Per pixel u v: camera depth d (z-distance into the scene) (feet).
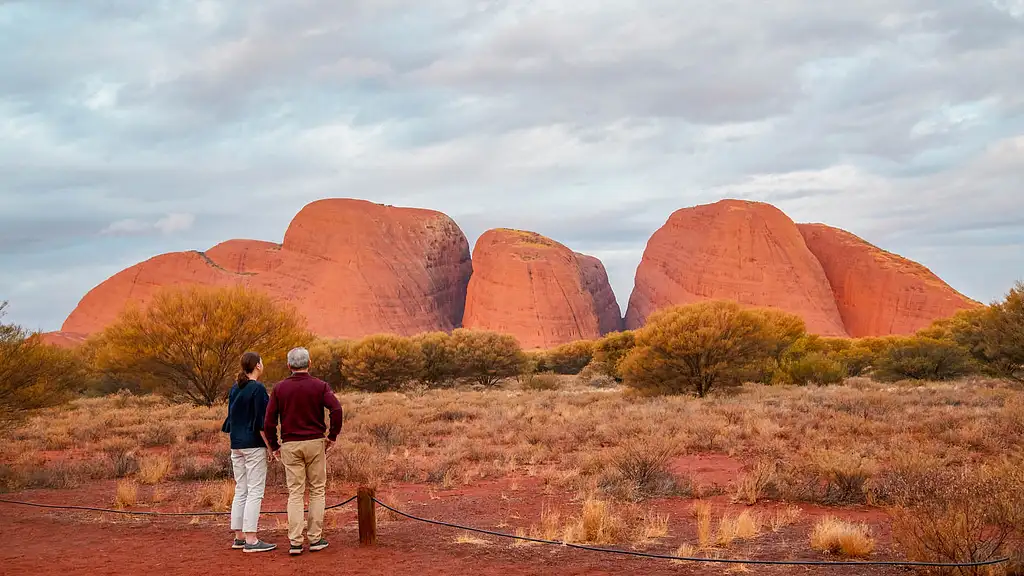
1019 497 23.34
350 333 571.28
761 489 33.83
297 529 22.12
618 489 34.63
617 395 110.11
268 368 106.32
